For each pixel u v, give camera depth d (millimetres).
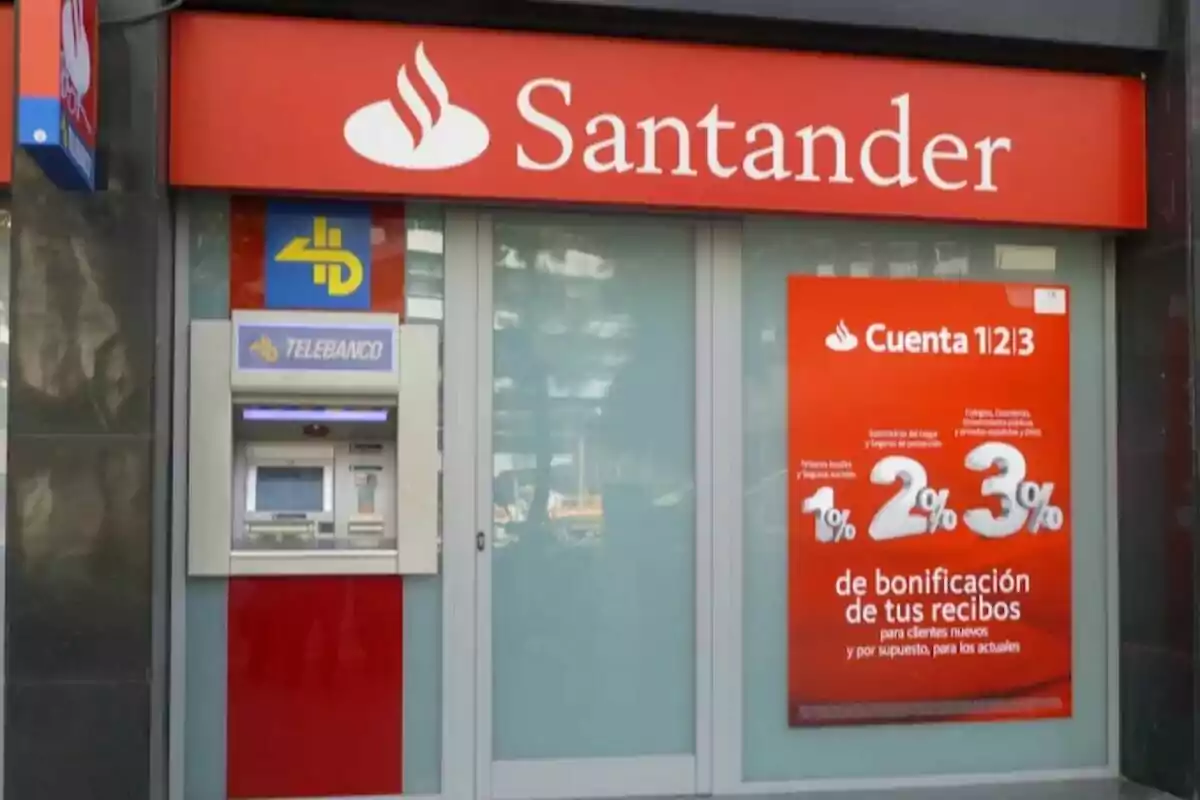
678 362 4812
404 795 4527
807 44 4629
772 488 4816
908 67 4691
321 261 4504
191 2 4199
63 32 3369
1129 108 4902
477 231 4617
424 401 4504
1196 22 4730
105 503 3971
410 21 4375
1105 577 5070
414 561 4484
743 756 4766
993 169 4766
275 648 4453
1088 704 5043
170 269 4305
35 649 3938
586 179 4449
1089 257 5109
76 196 3979
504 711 4648
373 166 4309
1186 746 4707
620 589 4742
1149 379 4910
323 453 4492
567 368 4734
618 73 4473
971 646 4926
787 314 4844
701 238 4793
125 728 3971
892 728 4871
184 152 4184
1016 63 4859
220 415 4379
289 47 4254
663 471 4785
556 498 4711
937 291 4949
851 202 4641
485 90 4387
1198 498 4664
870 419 4879
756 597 4797
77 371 3969
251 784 4430
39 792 3936
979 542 4941
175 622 4359
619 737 4723
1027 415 5008
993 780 4934
